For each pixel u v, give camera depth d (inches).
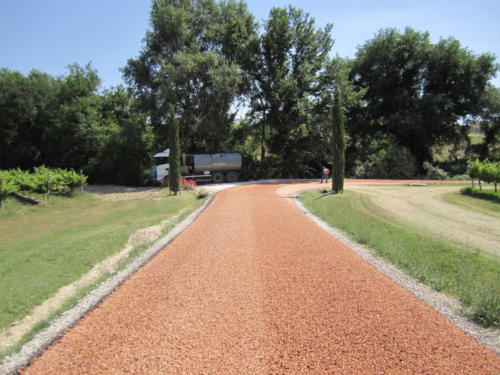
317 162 1544.0
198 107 1226.6
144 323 185.9
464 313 195.3
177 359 150.9
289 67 1425.9
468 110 1626.5
